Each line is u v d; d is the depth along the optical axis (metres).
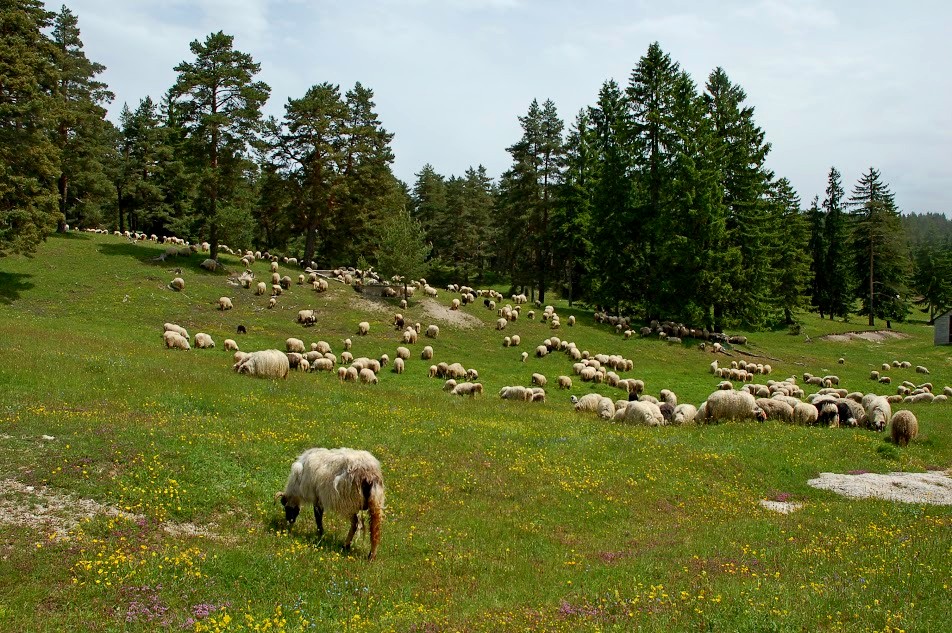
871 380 56.09
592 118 78.38
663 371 52.84
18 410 17.98
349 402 27.19
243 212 70.56
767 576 10.86
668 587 10.40
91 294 51.34
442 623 8.80
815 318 99.94
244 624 8.54
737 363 56.06
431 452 19.73
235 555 10.84
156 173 88.31
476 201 116.50
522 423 27.30
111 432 16.52
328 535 12.85
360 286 62.19
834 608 9.16
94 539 10.99
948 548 12.65
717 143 71.31
